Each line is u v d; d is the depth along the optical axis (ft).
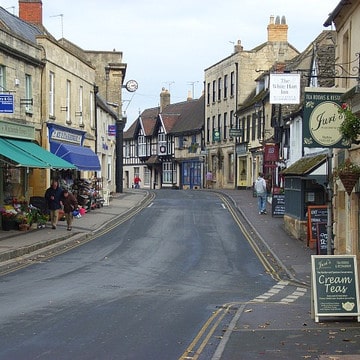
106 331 31.30
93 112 118.01
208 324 33.55
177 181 239.50
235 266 59.52
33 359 25.88
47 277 49.47
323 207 70.69
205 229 86.38
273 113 131.95
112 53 163.43
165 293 43.98
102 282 47.85
